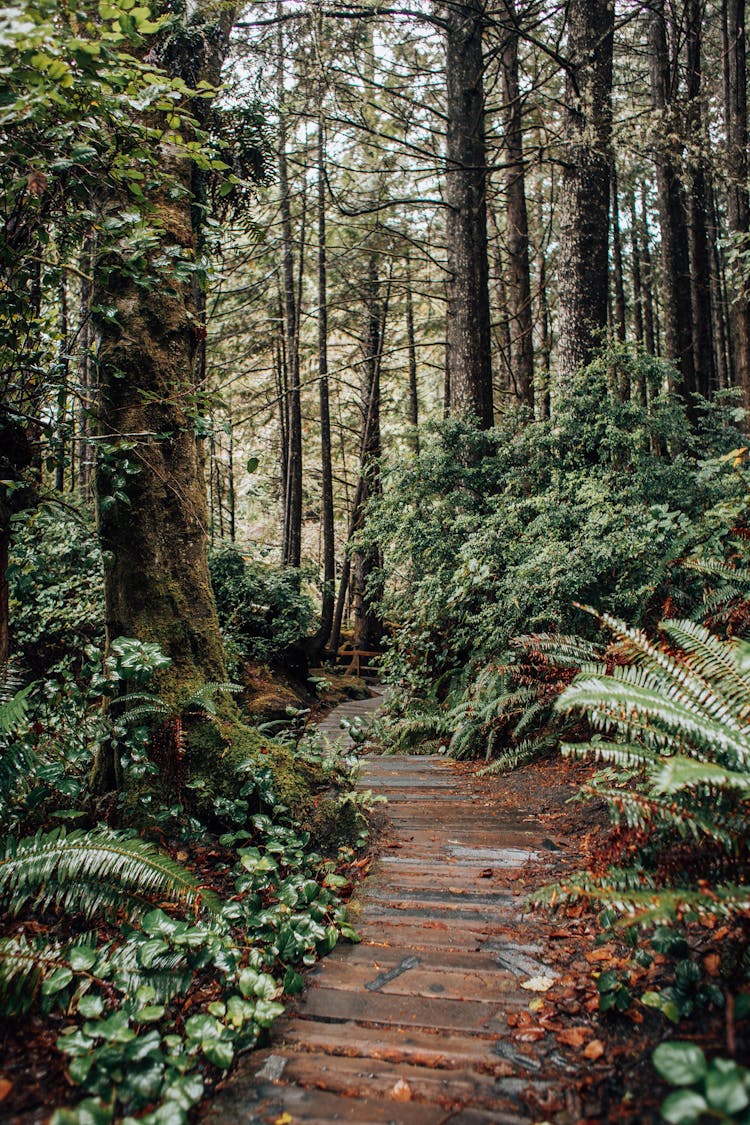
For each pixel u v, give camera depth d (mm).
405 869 3512
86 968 2250
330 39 10109
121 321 4148
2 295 3350
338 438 23531
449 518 8453
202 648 4195
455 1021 2188
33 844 2678
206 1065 2070
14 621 5887
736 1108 1332
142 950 2332
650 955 2295
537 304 18078
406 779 5633
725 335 17453
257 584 10570
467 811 4562
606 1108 1734
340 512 23625
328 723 8992
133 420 4090
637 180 15375
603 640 5547
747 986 1931
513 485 7730
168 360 4242
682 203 11773
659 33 11898
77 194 3143
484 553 7000
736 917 2098
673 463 6516
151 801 3564
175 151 4316
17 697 2830
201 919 2812
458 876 3379
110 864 2646
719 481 6250
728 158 9539
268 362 17875
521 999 2283
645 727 2719
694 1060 1497
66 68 2396
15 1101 1851
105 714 3850
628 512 5664
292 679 10805
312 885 2992
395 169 12453
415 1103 1820
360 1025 2209
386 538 9227
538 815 4293
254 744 4039
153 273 4129
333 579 15211
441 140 15633
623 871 2424
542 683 5883
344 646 17703
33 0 2242
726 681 2789
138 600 4074
